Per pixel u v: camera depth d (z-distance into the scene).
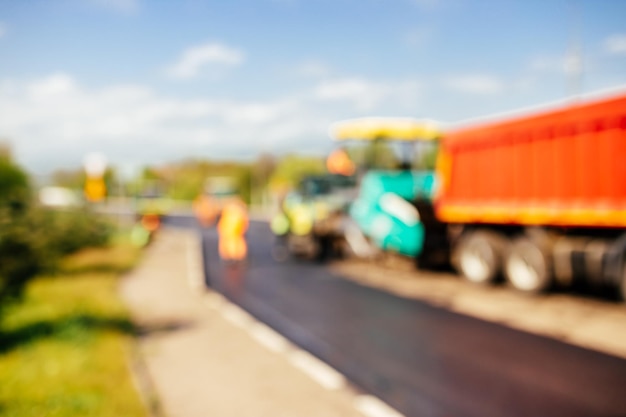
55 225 13.96
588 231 8.62
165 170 73.00
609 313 7.73
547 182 9.01
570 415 4.41
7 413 4.21
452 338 6.68
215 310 8.34
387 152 12.74
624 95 7.79
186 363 5.70
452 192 11.07
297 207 15.36
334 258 14.55
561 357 5.84
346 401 4.70
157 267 13.35
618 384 5.03
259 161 50.31
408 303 8.77
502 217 9.81
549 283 9.02
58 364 5.40
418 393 4.91
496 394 4.86
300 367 5.60
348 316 7.92
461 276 11.20
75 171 51.72
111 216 27.12
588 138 8.38
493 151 10.08
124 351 5.89
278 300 9.13
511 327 7.12
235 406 4.58
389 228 11.95
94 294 9.12
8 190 12.73
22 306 8.20
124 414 4.23
